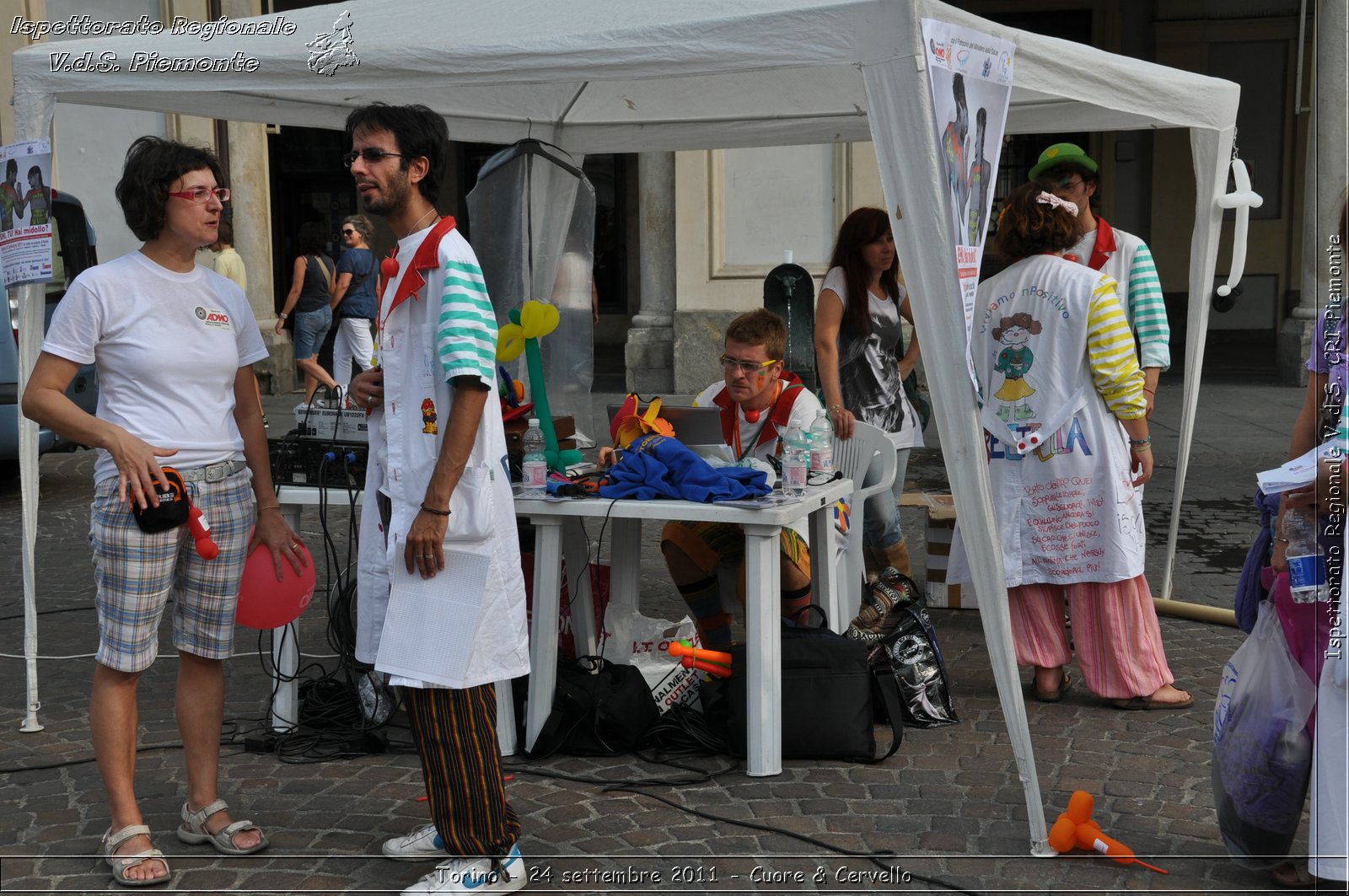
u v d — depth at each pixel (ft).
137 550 10.12
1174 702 14.46
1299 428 10.23
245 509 10.77
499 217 17.37
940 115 9.97
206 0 41.39
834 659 12.98
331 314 37.09
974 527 10.50
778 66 10.48
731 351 14.51
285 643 13.76
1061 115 18.38
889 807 11.72
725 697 13.21
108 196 39.42
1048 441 14.20
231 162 43.21
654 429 13.97
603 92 18.51
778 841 11.00
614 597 14.78
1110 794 12.01
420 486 9.64
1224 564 21.20
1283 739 9.80
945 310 10.16
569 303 17.87
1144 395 16.35
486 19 12.17
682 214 41.96
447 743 9.78
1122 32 54.90
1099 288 13.92
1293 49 53.16
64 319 10.02
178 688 11.00
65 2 38.24
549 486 13.08
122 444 9.82
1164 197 55.52
